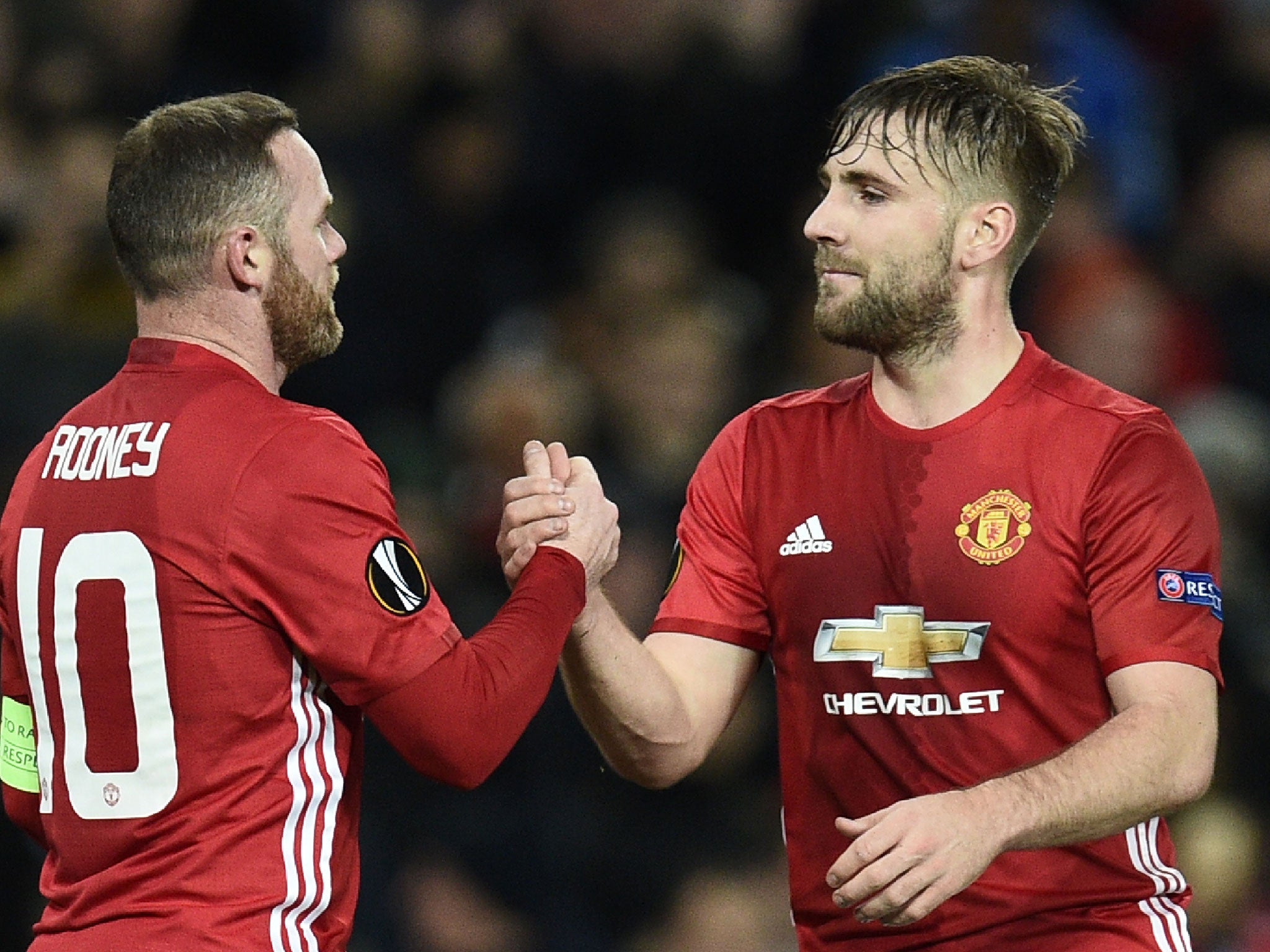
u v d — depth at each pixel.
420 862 21.58
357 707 11.48
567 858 21.62
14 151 23.34
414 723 10.95
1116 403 11.94
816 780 12.26
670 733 12.29
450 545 22.75
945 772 11.80
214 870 10.84
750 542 12.51
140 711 10.95
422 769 11.16
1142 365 26.22
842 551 12.08
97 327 21.20
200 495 10.85
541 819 21.72
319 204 11.67
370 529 10.99
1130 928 11.81
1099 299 26.86
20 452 19.75
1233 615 21.94
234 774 10.88
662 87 29.39
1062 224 27.94
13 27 24.31
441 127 28.62
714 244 29.52
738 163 29.36
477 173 28.48
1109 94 29.88
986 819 10.41
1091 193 28.34
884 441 12.11
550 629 11.55
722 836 22.17
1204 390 27.23
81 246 21.34
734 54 29.69
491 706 11.13
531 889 21.59
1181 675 11.39
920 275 11.83
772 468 12.45
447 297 27.70
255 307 11.43
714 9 29.88
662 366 24.38
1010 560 11.70
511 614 11.58
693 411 24.45
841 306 11.98
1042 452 11.80
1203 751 11.19
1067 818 10.64
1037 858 11.77
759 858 22.12
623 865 21.77
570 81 29.44
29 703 11.70
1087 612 11.70
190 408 11.09
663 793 22.17
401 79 28.69
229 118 11.45
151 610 10.88
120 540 10.95
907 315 11.88
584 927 21.64
